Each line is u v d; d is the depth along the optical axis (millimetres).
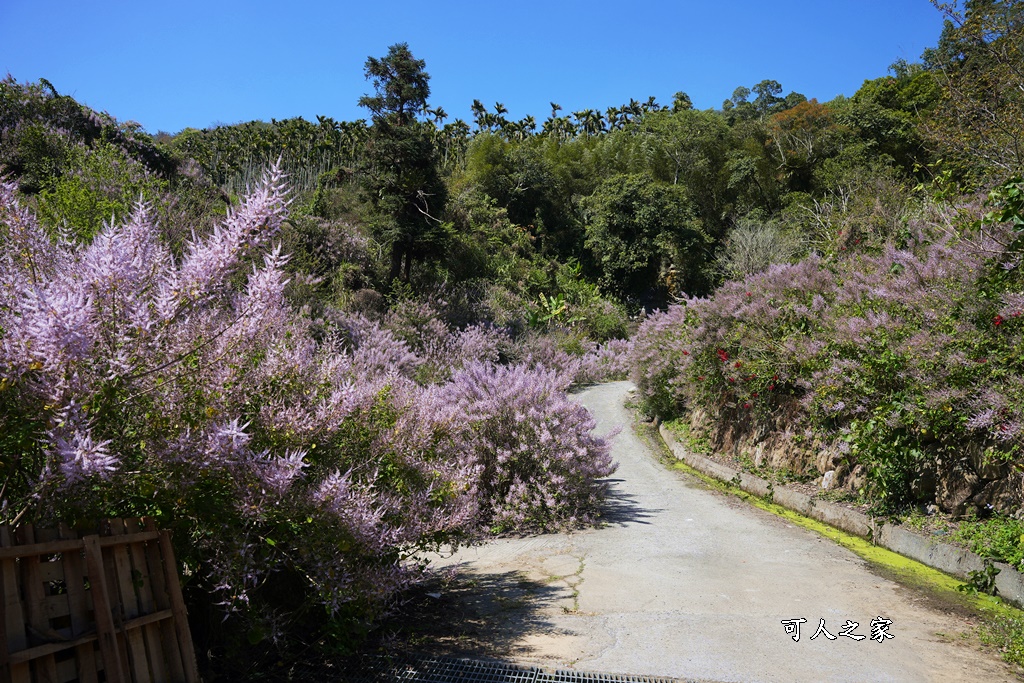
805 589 5020
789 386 8664
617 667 3641
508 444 7203
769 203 48625
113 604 2547
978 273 6430
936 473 6152
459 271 28922
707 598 4828
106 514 2795
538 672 3543
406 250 23906
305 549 3143
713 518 7215
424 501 4090
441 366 15703
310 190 31453
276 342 3510
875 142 42812
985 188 7906
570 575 5422
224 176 38250
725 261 31203
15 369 2381
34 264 3000
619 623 4336
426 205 23703
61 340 2314
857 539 6406
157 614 2697
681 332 11664
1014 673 3633
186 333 2838
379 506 3664
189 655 2799
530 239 39844
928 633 4188
